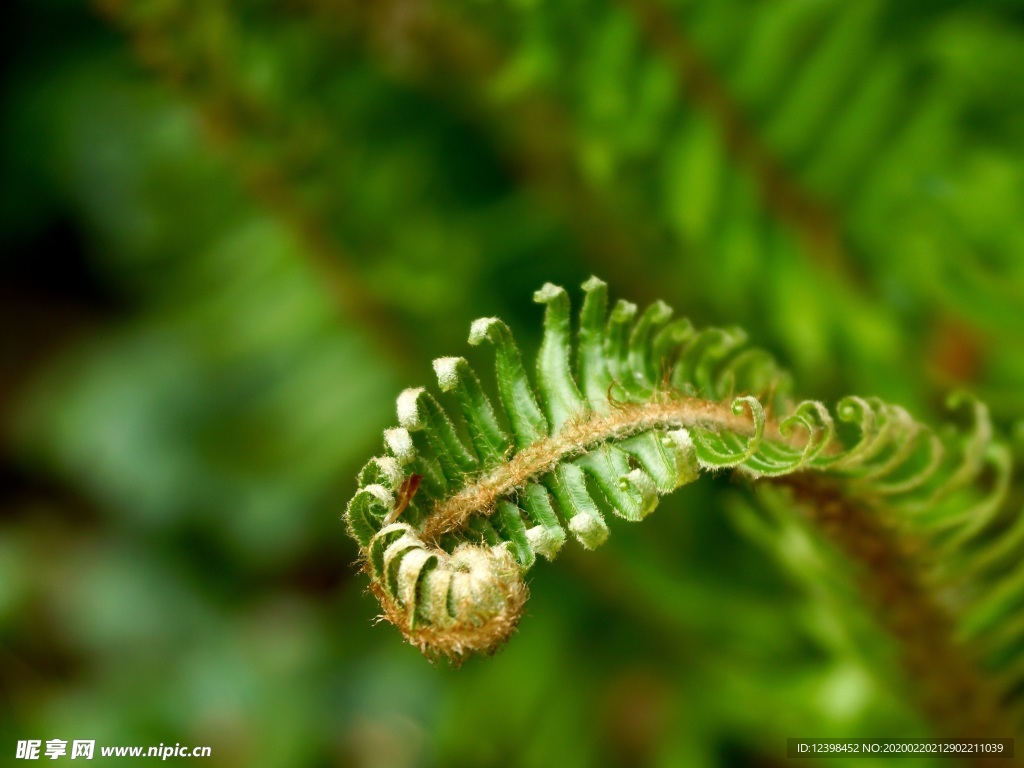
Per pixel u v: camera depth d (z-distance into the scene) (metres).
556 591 0.42
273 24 0.37
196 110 0.36
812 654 0.38
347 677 0.53
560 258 0.40
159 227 0.42
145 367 0.60
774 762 0.41
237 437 0.56
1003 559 0.33
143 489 0.58
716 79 0.35
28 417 0.63
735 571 0.39
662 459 0.28
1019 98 0.37
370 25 0.37
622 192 0.38
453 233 0.40
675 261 0.38
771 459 0.28
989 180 0.36
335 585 0.58
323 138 0.37
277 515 0.56
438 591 0.27
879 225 0.37
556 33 0.36
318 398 0.43
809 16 0.35
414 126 0.39
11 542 0.62
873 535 0.30
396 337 0.40
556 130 0.38
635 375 0.29
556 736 0.42
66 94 0.59
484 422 0.28
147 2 0.34
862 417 0.29
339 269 0.38
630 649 0.42
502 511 0.28
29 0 0.59
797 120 0.36
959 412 0.36
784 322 0.36
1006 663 0.33
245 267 0.40
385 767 0.50
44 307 0.69
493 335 0.29
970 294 0.35
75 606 0.59
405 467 0.28
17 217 0.64
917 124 0.36
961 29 0.37
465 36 0.37
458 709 0.43
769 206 0.36
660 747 0.40
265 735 0.53
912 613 0.31
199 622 0.58
